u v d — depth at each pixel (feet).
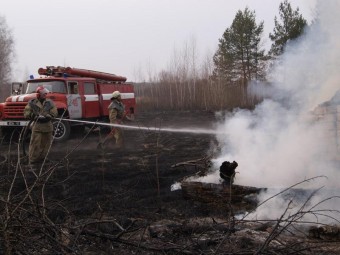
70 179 23.54
